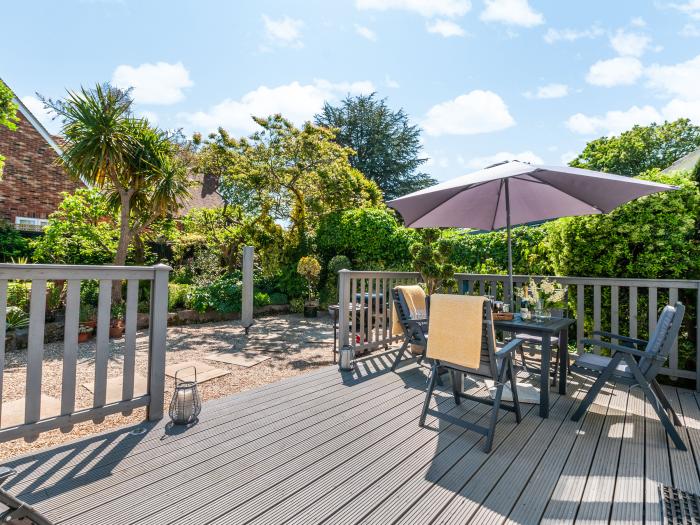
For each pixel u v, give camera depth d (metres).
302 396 3.39
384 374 4.07
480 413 3.04
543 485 2.05
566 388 3.70
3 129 10.09
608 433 2.69
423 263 5.28
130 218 8.16
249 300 6.90
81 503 1.84
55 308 6.55
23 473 2.09
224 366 4.88
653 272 4.05
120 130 7.16
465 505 1.87
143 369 4.68
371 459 2.30
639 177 4.28
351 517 1.78
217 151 11.47
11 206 10.18
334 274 10.16
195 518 1.75
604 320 4.41
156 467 2.18
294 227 11.35
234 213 12.05
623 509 1.85
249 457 2.31
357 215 10.46
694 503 1.89
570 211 4.18
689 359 3.92
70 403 2.44
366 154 22.44
